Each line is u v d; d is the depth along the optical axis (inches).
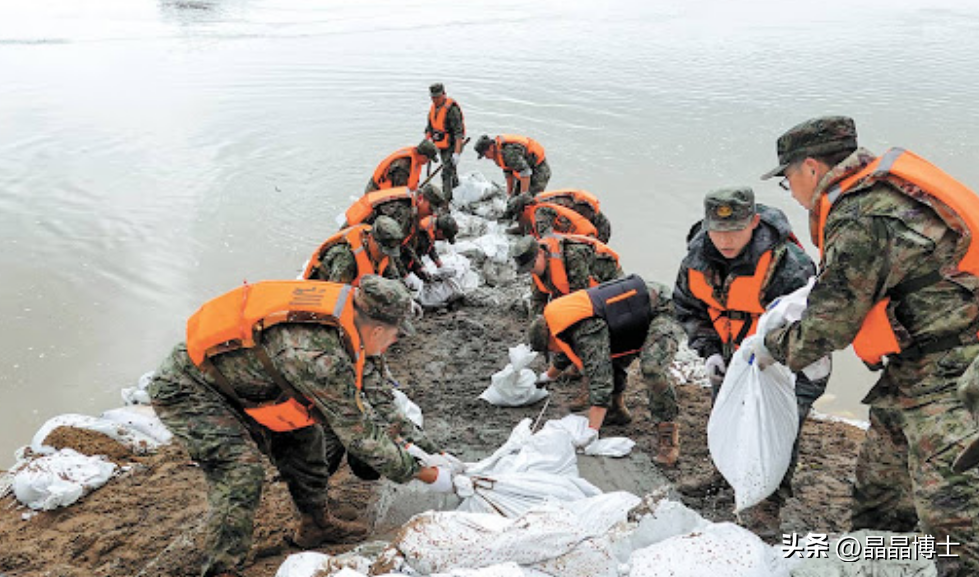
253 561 142.2
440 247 302.2
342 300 122.0
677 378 218.4
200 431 129.1
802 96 527.5
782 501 143.1
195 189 386.6
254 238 336.5
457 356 234.4
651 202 362.9
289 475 141.2
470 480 137.3
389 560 115.3
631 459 173.6
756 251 134.5
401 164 320.2
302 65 630.5
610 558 114.4
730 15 883.4
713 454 135.0
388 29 791.1
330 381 119.2
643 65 624.1
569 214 267.0
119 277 299.7
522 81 573.9
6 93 552.7
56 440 178.9
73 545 147.3
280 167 415.5
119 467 173.3
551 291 209.8
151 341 256.4
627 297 168.9
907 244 102.0
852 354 249.4
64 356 246.7
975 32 759.7
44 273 301.3
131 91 558.3
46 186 388.8
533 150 353.1
